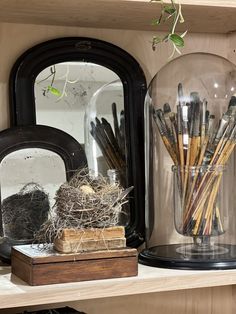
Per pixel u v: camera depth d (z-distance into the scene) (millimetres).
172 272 1179
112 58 1364
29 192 1286
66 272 1107
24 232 1282
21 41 1322
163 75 1303
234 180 1282
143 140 1385
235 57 1469
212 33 1479
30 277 1095
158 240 1311
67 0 1144
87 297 1091
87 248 1127
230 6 1209
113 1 1154
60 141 1304
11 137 1270
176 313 1443
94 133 1355
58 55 1323
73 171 1309
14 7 1190
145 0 1157
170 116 1265
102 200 1147
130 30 1410
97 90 1359
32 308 1312
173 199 1274
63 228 1132
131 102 1377
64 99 1333
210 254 1237
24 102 1293
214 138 1246
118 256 1137
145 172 1334
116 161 1367
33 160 1291
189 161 1243
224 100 1268
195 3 1189
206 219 1244
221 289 1485
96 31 1381
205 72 1285
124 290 1115
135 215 1371
